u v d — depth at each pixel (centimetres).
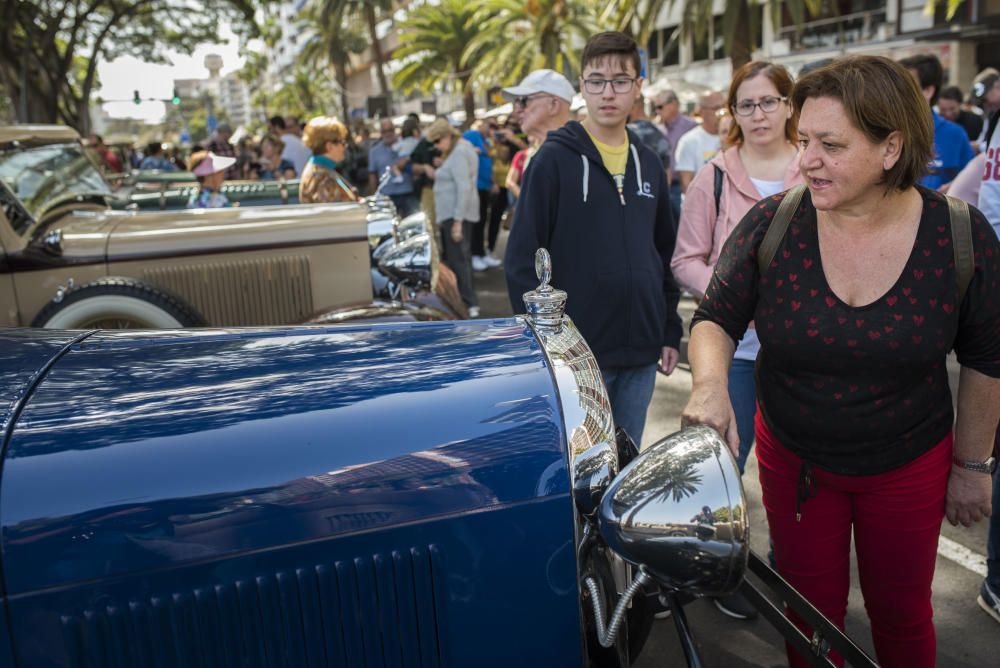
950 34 2211
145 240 391
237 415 125
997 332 160
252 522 114
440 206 712
